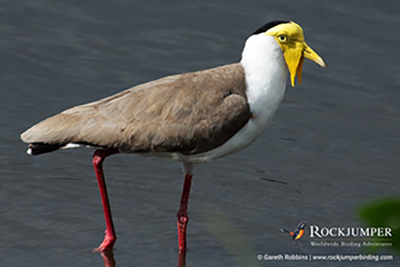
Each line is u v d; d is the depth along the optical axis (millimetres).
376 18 19156
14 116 14352
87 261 9555
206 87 9359
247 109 9391
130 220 10938
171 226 10844
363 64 17359
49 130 9156
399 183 12852
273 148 14008
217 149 9570
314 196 12195
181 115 9125
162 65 16922
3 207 10977
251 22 18781
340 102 15969
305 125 14984
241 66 9719
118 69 16672
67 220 10766
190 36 18203
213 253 10102
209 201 11812
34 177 12133
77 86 15844
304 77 16922
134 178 12461
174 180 12500
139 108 9164
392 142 14477
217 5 19578
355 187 12617
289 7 19469
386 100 16094
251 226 11008
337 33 18469
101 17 18781
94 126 9094
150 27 18516
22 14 18641
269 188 12398
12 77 15984
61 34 17922
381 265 9914
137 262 9625
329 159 13672
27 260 9398
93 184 12094
